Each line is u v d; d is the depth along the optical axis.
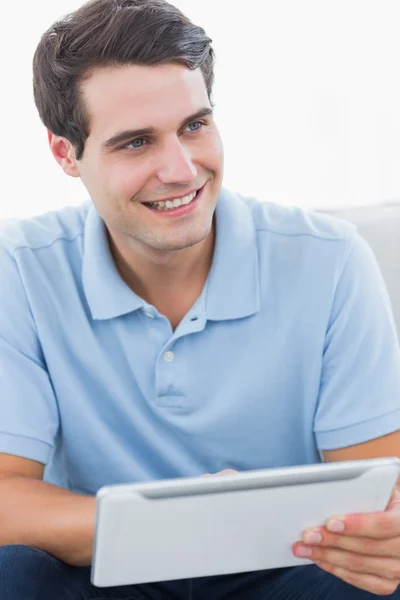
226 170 2.65
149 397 1.51
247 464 1.55
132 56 1.33
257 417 1.51
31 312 1.54
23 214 2.60
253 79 2.61
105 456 1.54
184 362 1.50
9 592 1.23
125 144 1.36
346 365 1.51
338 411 1.51
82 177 1.48
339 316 1.52
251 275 1.52
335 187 2.65
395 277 1.97
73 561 1.33
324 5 2.58
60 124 1.45
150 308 1.49
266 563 1.16
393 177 2.64
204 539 1.08
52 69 1.41
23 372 1.51
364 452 1.49
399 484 1.25
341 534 1.11
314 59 2.60
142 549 1.07
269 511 1.06
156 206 1.39
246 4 2.58
